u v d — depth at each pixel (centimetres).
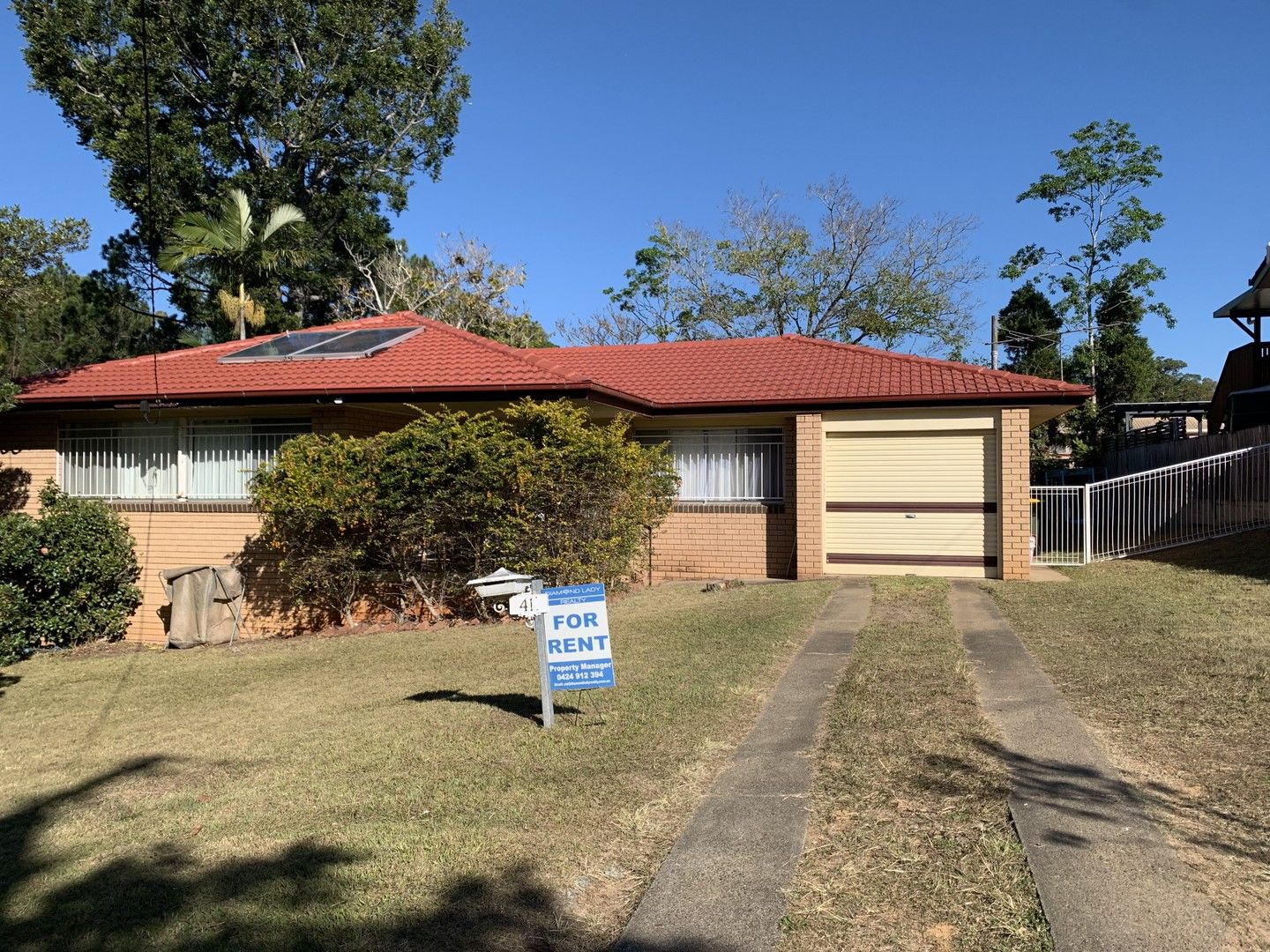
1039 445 3444
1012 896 366
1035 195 3459
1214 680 662
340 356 1473
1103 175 3362
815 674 741
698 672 761
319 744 629
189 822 487
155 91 2675
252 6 2773
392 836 447
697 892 380
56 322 3103
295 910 376
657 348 1894
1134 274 3341
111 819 509
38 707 894
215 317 2889
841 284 3456
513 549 1135
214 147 2777
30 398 1408
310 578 1212
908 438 1455
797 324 3522
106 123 2658
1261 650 751
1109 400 3369
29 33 2653
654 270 3675
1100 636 856
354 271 3183
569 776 522
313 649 1087
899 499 1456
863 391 1448
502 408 1358
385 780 532
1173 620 912
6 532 1241
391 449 1162
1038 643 845
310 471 1160
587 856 421
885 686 687
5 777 629
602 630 615
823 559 1464
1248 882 371
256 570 1362
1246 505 1582
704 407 1490
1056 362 3378
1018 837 415
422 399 1313
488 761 557
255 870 415
